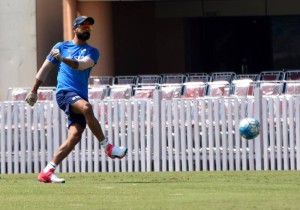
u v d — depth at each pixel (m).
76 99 35.91
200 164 47.12
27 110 48.59
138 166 47.59
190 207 28.31
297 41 90.81
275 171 43.81
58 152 36.69
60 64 36.31
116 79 79.69
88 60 35.88
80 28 36.06
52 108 48.38
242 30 92.00
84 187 34.72
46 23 75.88
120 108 47.66
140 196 31.45
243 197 30.83
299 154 46.06
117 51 92.56
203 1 91.81
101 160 47.62
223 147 46.62
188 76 76.69
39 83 36.66
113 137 47.78
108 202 29.88
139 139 47.62
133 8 92.62
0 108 48.78
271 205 28.73
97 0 77.75
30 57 74.38
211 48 92.75
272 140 46.19
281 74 78.00
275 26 91.25
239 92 61.09
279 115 46.09
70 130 36.47
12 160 48.81
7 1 74.56
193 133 47.06
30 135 48.59
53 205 29.34
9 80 74.44
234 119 46.50
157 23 93.12
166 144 47.34
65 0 76.12
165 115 47.25
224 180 37.88
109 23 79.25
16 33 74.44
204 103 46.81
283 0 90.06
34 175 43.09
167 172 44.53
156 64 93.62
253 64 92.12
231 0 91.19
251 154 46.34
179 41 93.50
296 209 27.86
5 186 35.47
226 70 92.56
